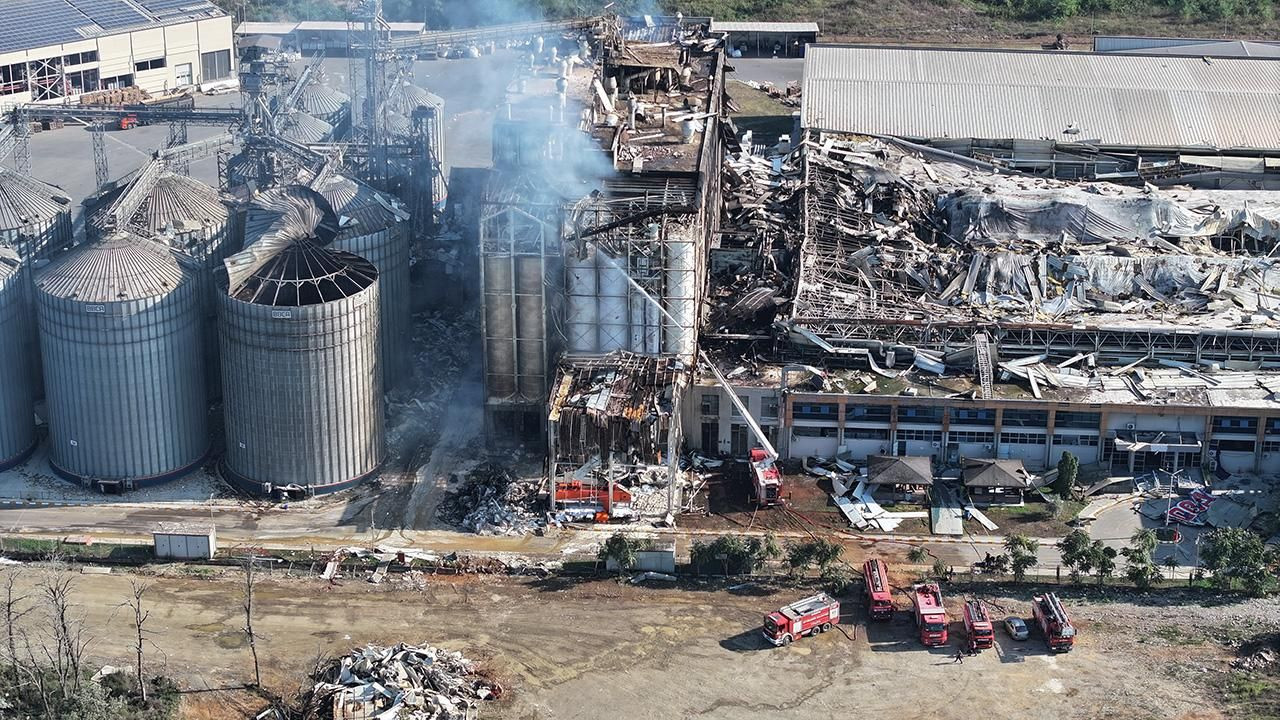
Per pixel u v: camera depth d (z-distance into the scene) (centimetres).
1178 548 15275
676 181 16775
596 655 13738
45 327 15888
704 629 14075
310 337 15575
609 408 15712
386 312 17588
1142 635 13888
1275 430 16300
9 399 16525
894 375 16962
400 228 17575
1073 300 18425
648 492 16188
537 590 14675
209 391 17750
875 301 18175
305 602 14488
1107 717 12862
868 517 15788
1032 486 16175
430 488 16375
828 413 16600
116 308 15625
